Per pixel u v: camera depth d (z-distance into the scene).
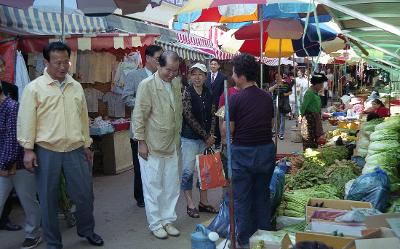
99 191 7.22
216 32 16.58
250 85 4.38
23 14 7.46
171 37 13.20
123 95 6.08
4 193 4.59
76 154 4.45
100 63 8.84
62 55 4.21
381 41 5.37
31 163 4.20
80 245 4.82
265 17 6.85
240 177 4.30
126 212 6.07
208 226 4.84
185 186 5.81
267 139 4.36
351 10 3.17
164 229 5.12
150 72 6.01
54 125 4.24
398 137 5.51
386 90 17.70
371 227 3.56
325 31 7.16
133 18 14.52
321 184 5.68
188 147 5.71
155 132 4.93
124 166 8.81
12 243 4.94
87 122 4.63
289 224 4.81
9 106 4.45
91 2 5.77
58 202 4.82
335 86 26.69
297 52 10.08
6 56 6.07
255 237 3.98
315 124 8.52
